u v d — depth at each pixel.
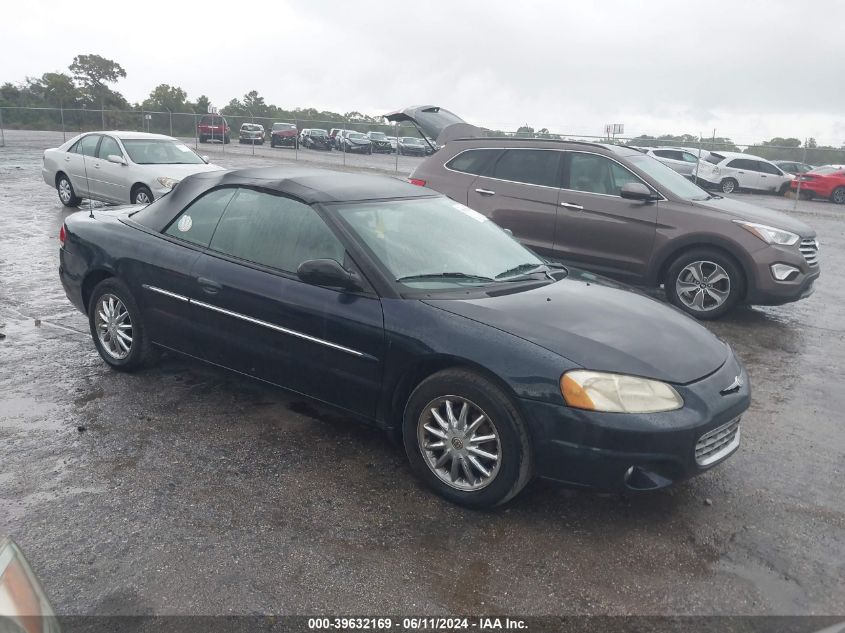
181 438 4.23
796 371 6.00
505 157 8.46
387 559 3.16
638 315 3.93
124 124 42.59
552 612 2.87
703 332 4.00
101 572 3.00
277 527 3.37
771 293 7.22
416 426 3.70
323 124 42.25
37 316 6.64
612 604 2.93
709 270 7.50
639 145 26.98
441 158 8.88
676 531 3.47
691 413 3.35
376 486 3.78
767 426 4.79
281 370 4.20
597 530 3.45
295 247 4.19
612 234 7.79
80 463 3.90
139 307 4.91
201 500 3.58
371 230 4.13
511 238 4.90
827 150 25.12
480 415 3.50
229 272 4.35
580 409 3.27
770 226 7.26
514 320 3.62
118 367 5.16
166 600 2.85
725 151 27.30
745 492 3.87
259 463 3.97
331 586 2.96
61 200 13.66
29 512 3.42
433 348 3.56
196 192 4.81
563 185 8.08
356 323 3.81
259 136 38.59
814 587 3.08
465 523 3.47
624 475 3.30
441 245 4.29
